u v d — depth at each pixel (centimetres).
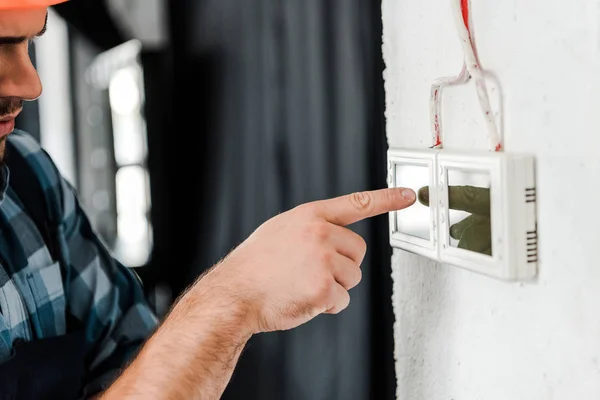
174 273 142
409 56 71
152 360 64
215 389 64
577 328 49
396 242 68
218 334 63
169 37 136
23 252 90
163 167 147
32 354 88
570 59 47
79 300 97
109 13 151
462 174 56
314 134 103
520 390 56
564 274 50
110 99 185
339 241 66
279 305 65
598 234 46
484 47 57
